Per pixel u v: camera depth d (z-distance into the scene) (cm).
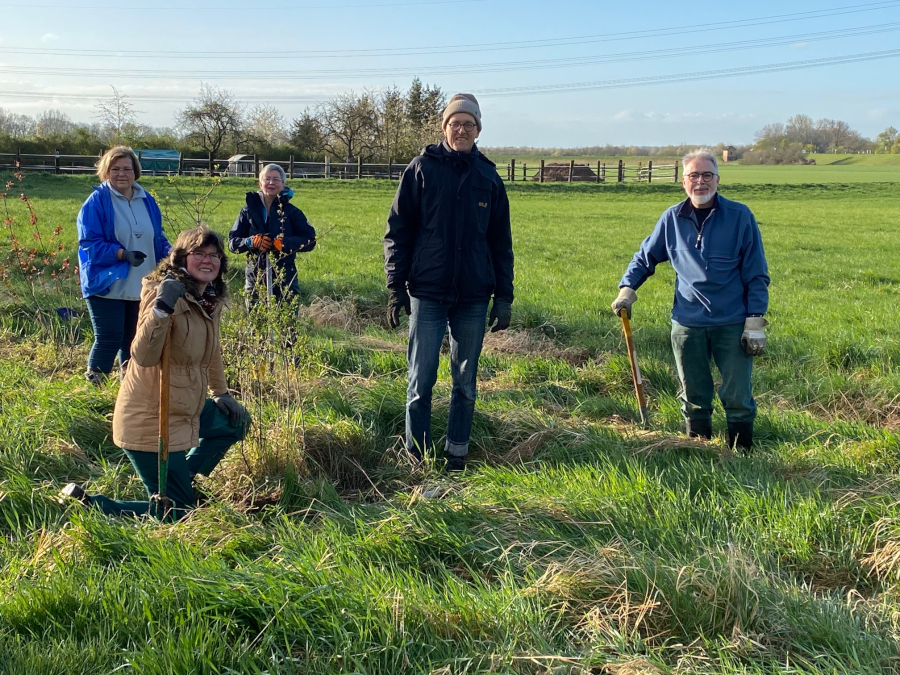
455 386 504
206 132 5506
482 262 497
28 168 4028
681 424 603
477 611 301
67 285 973
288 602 295
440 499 413
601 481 432
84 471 450
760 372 783
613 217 3183
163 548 338
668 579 321
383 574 327
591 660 279
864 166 11394
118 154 610
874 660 281
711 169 521
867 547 375
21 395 546
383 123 6156
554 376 721
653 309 1121
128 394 401
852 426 582
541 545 364
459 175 489
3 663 261
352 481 481
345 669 271
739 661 285
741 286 530
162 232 644
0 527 373
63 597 297
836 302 1295
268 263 640
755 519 396
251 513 420
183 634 276
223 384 435
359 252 1617
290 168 4684
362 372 717
